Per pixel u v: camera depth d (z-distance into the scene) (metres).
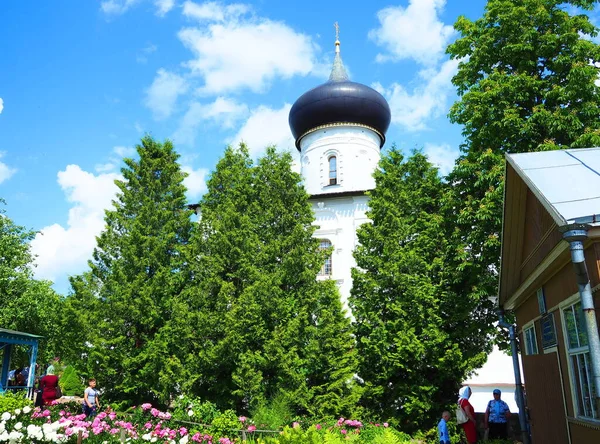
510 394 25.36
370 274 19.64
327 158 34.50
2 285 27.66
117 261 21.06
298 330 18.02
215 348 17.36
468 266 17.73
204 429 14.37
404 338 17.70
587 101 16.39
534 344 11.52
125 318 20.09
